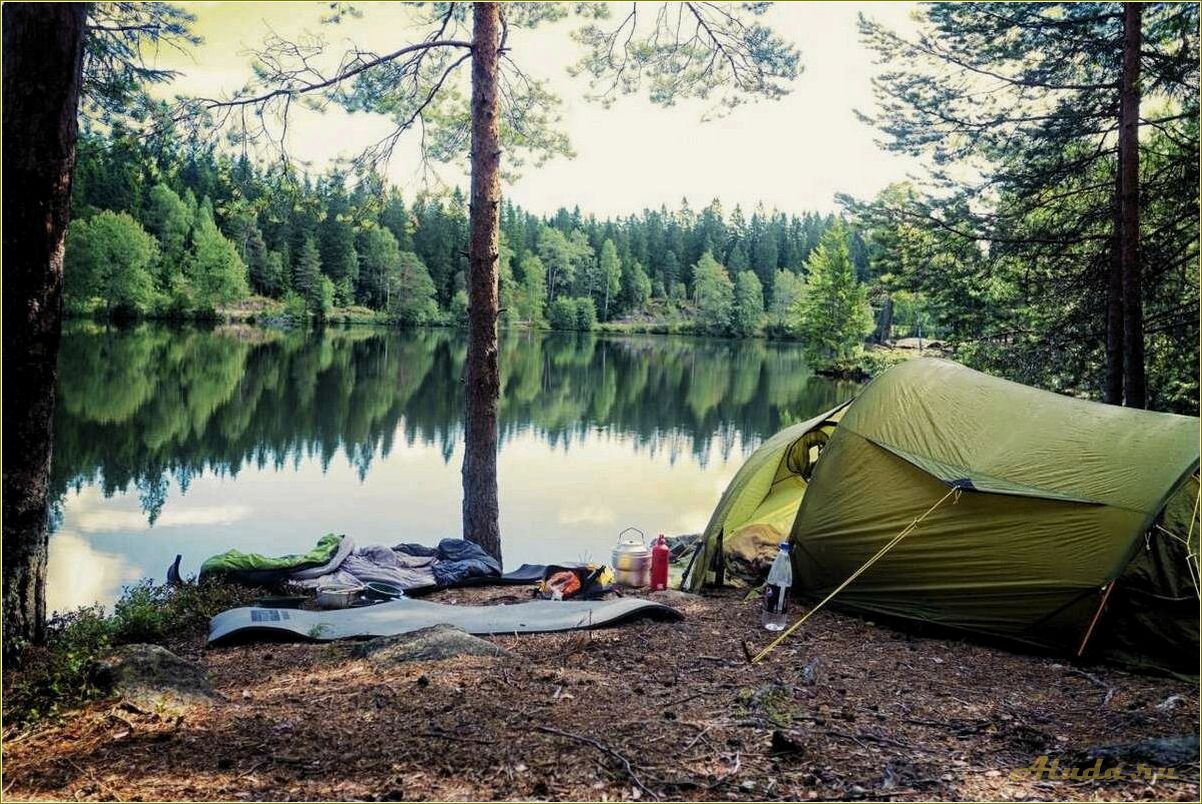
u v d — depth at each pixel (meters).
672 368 42.06
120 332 42.81
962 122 11.61
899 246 12.52
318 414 20.94
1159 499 5.07
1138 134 9.87
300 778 3.16
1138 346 9.47
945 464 5.86
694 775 3.19
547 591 6.74
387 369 32.84
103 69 7.49
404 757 3.34
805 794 3.04
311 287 64.06
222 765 3.26
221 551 9.83
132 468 14.26
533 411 23.92
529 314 78.06
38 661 4.48
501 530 11.40
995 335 12.19
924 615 5.73
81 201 49.22
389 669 4.40
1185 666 4.86
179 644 5.23
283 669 4.54
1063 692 4.48
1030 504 5.41
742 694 4.12
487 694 4.04
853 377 40.25
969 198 11.80
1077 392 11.54
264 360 33.84
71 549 9.73
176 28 7.62
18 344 4.46
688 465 16.52
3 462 4.50
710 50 9.77
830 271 42.84
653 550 7.30
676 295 92.00
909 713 3.99
